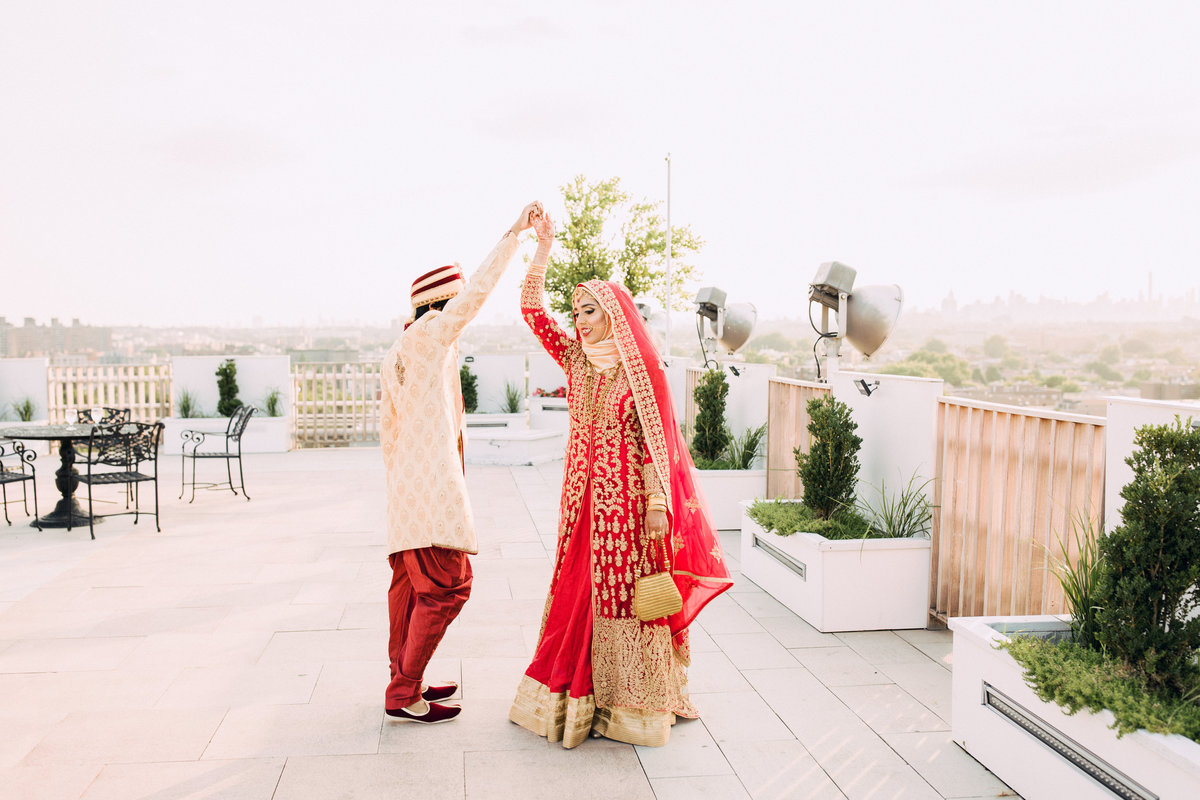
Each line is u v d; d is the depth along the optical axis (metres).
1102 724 2.20
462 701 3.32
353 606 4.67
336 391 13.66
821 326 5.64
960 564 4.08
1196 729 2.03
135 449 6.87
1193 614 2.44
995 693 2.71
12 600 4.79
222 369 12.87
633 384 2.88
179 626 4.30
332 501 8.26
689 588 3.07
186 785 2.61
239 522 7.18
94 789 2.57
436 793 2.57
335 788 2.60
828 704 3.32
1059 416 3.34
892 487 4.70
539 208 3.01
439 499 2.87
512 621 4.40
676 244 17.03
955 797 2.57
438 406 2.93
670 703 2.97
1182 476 2.21
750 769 2.75
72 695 3.36
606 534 2.89
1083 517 3.25
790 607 4.64
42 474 10.11
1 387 12.40
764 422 7.20
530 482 9.55
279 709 3.23
